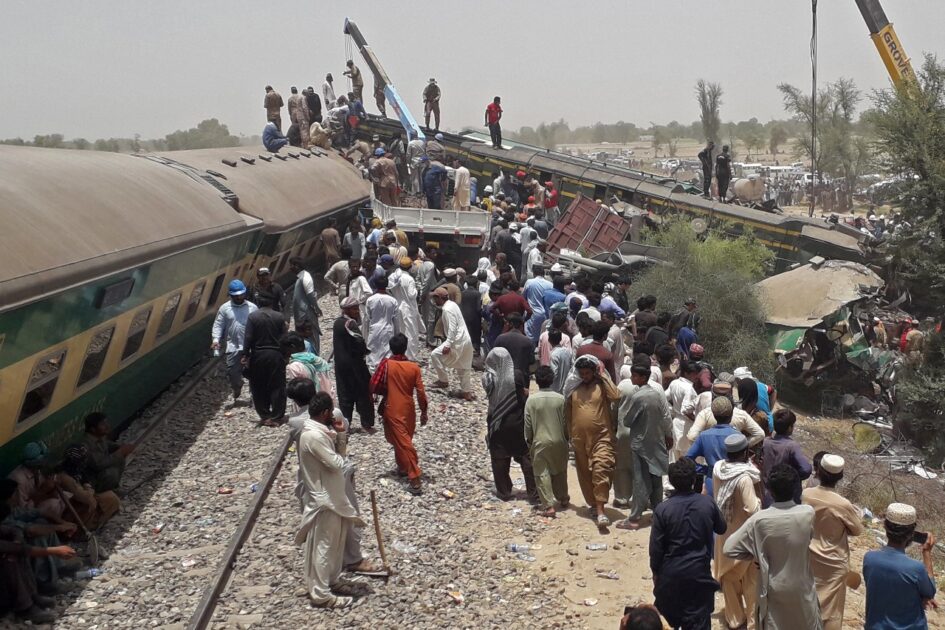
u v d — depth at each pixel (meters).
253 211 16.59
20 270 8.03
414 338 14.94
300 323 12.36
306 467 7.78
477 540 9.58
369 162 29.05
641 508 9.75
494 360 10.67
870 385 21.05
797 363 20.39
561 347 12.33
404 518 9.87
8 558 7.32
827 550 7.00
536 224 21.77
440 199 23.94
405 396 10.55
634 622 4.75
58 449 9.62
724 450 8.15
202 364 15.76
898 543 6.48
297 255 20.61
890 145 23.55
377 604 7.91
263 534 9.03
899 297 23.34
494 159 29.95
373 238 18.80
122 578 8.21
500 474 10.70
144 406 13.31
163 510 9.73
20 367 8.09
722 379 10.42
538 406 10.12
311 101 28.61
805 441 18.25
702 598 6.65
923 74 23.62
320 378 11.35
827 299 20.55
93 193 11.14
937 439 19.05
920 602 6.38
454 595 8.22
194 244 12.41
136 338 11.38
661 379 10.98
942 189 22.34
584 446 9.88
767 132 133.25
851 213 57.47
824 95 61.53
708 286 20.59
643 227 25.20
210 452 11.44
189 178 15.75
